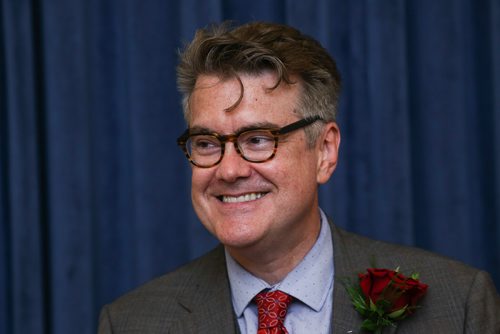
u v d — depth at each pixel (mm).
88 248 2820
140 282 2836
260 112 1661
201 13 2797
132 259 2904
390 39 2844
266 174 1671
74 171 2809
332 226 1940
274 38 1745
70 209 2805
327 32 2824
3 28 2818
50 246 2836
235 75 1671
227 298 1860
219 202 1734
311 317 1799
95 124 2887
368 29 2857
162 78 2857
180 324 1857
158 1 2854
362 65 2885
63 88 2797
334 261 1862
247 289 1818
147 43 2844
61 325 2805
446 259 1888
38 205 2832
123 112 2904
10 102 2797
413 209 2922
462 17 2904
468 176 2918
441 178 2893
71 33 2807
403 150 2836
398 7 2840
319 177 1836
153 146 2848
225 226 1703
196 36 1800
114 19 2895
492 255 2900
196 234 2838
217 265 1951
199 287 1922
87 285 2820
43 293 2879
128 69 2852
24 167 2807
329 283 1846
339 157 2871
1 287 2881
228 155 1665
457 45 2881
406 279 1701
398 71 2838
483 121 2914
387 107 2836
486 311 1778
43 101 2877
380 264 1869
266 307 1781
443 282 1823
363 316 1755
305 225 1778
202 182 1728
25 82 2805
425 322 1760
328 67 1813
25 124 2807
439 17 2891
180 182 2867
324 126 1794
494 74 2844
